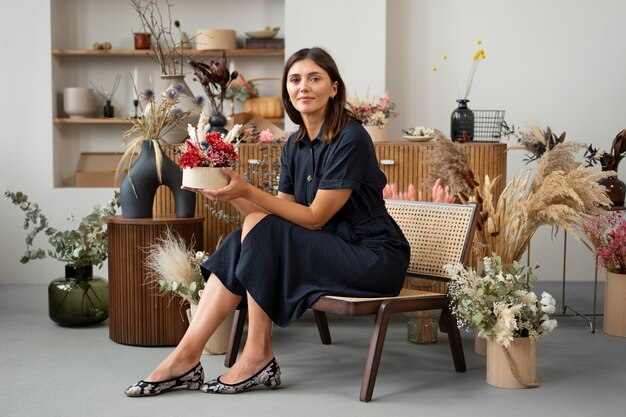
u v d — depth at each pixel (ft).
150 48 19.22
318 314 12.35
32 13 18.34
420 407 9.32
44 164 18.49
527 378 10.13
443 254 11.05
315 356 11.66
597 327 13.71
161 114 12.51
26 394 9.78
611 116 18.88
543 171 12.64
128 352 11.88
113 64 19.81
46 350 11.99
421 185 13.17
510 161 18.86
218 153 9.57
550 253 18.92
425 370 10.93
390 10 18.90
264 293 9.48
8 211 18.38
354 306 9.27
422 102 19.03
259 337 9.82
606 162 14.58
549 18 18.79
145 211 12.37
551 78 18.85
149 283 12.14
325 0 18.25
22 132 18.44
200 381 9.83
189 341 9.77
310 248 9.64
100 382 10.28
